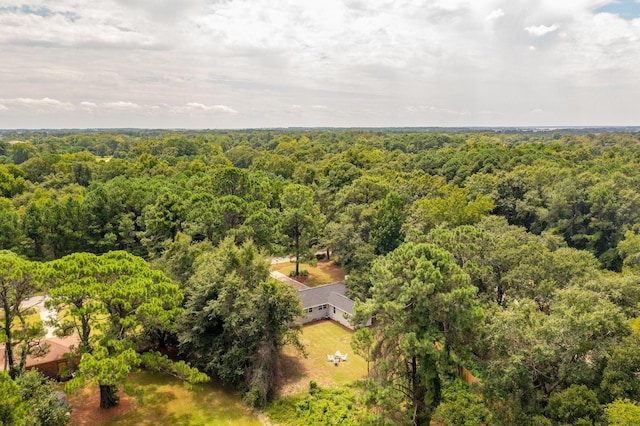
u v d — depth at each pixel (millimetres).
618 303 25859
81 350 24078
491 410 19469
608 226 47594
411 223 43531
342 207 56500
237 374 27719
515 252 31094
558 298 23453
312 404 26750
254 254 31484
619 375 17953
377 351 23484
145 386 28781
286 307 29000
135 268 25828
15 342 24875
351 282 41281
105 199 50844
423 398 23219
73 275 23531
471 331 21859
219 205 47062
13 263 23062
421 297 20797
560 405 18156
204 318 28359
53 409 20625
